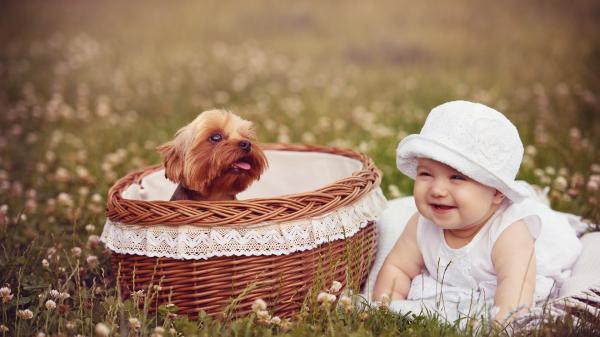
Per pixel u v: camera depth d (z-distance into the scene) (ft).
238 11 49.26
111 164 16.93
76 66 31.60
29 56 33.73
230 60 33.22
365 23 43.86
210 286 8.90
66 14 49.44
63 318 8.86
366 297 10.14
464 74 28.94
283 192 12.94
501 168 9.04
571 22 39.86
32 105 24.68
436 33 39.29
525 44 34.58
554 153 16.71
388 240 11.37
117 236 9.18
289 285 9.12
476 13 44.80
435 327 8.45
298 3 51.03
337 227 9.27
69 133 20.93
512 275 9.14
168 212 8.77
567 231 10.44
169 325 8.62
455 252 9.81
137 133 20.52
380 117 21.83
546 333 7.98
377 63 32.94
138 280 9.22
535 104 22.54
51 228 12.69
